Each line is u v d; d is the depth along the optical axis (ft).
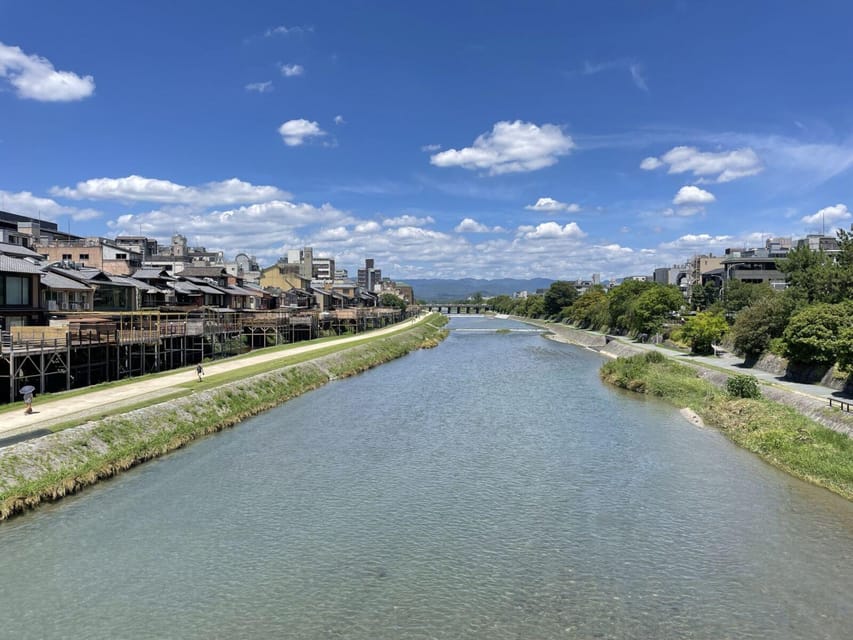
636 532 67.00
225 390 129.08
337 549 62.69
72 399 109.50
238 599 52.80
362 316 369.09
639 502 76.13
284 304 354.74
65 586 54.70
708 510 73.20
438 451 99.86
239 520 69.97
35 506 71.56
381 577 56.85
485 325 591.78
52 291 154.71
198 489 80.18
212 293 251.80
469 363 238.48
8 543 62.90
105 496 76.79
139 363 160.35
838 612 50.60
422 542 64.49
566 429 115.96
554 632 47.91
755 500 76.33
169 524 68.54
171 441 99.40
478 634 47.57
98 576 56.54
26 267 134.72
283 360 187.21
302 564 59.36
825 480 81.61
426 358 260.62
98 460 83.66
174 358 181.06
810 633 47.60
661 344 255.91
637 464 92.22
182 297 236.02
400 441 106.52
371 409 136.67
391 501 76.69
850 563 59.21
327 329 326.24
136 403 106.11
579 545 63.72
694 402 137.08
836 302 163.84
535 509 73.97
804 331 130.31
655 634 47.55
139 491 78.89
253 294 299.38
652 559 60.49
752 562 59.62
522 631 48.03
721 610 50.98
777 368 154.71
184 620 49.55
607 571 57.98
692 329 211.82
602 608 51.42
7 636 47.09
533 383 179.63
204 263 362.12
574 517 71.41
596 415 129.49
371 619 49.75
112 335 134.82
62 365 126.41
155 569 58.03
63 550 61.62
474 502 76.33
